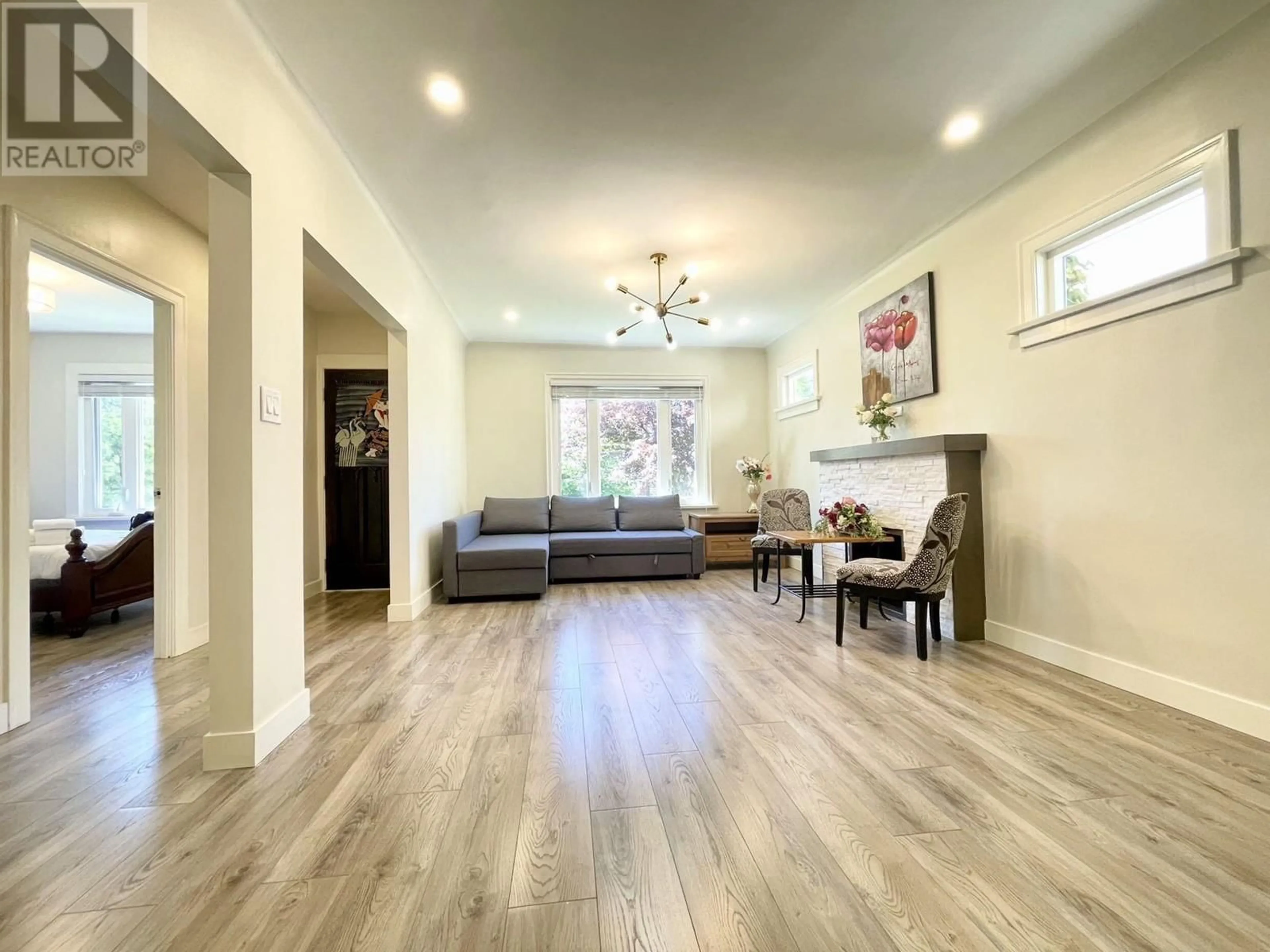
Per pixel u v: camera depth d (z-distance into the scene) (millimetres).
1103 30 1833
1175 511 2107
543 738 1948
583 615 3789
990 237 2951
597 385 6102
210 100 1540
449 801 1551
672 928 1093
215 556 1746
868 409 3834
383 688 2455
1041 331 2646
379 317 3201
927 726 2004
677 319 5188
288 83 1963
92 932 1093
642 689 2418
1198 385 2023
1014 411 2832
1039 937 1058
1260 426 1845
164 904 1165
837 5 1693
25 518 2127
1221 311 1945
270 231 1860
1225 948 1029
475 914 1130
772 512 4723
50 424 5301
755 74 1987
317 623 3637
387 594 4645
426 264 3771
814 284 4285
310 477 4645
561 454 6145
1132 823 1417
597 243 3445
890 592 2889
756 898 1170
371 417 4949
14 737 1982
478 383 5902
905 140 2430
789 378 5855
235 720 1748
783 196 2891
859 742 1888
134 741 1944
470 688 2445
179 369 2971
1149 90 2131
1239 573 1910
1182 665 2094
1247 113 1841
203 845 1362
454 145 2387
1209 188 1951
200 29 1494
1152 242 2240
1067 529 2555
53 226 2279
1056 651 2631
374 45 1812
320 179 2225
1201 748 1797
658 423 6266
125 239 2643
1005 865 1265
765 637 3229
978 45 1882
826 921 1105
